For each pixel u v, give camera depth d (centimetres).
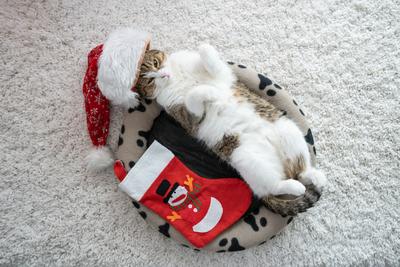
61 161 133
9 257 128
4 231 129
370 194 132
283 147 116
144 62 117
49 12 138
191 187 124
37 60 136
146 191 123
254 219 122
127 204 132
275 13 140
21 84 135
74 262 128
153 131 130
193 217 122
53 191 132
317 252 129
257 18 140
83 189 132
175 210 123
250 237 121
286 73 137
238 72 126
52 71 136
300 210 118
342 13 140
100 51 123
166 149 125
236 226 123
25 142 133
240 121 117
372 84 137
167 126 130
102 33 138
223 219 123
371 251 128
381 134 135
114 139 134
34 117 134
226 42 138
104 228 130
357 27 140
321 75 138
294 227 130
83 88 127
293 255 129
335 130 135
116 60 112
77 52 137
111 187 132
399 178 133
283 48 139
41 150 133
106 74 113
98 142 131
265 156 116
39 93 135
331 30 140
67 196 132
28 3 138
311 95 137
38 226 130
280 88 126
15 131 133
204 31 139
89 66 125
